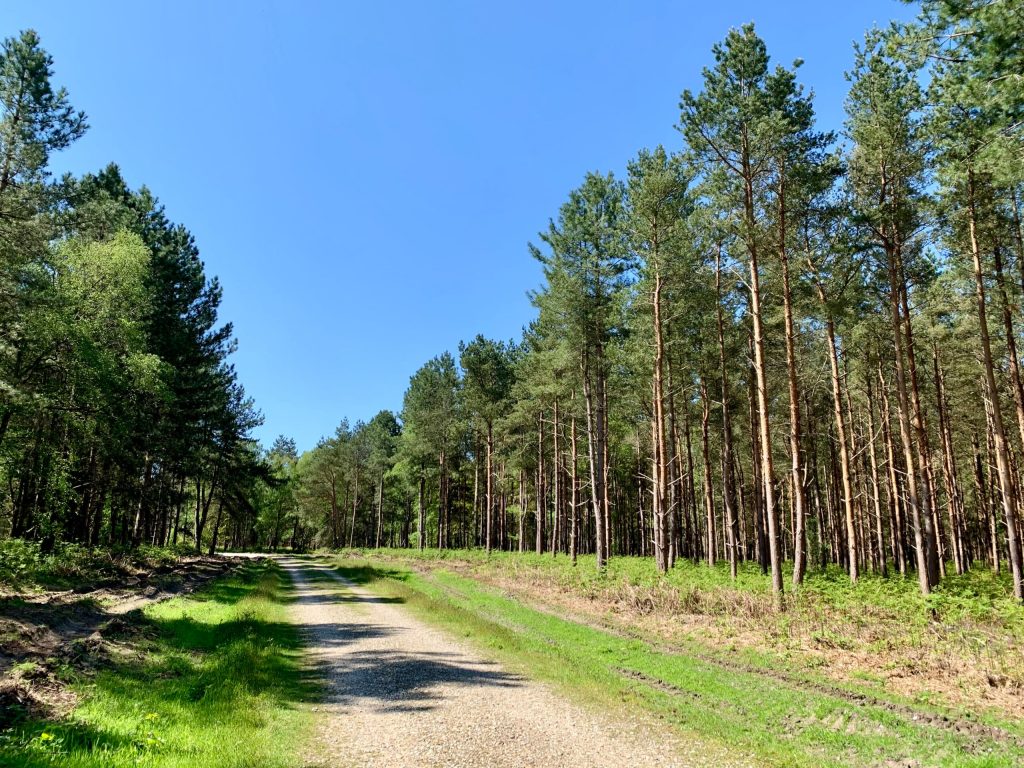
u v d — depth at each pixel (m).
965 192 17.30
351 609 19.53
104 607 16.83
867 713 8.55
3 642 10.67
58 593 18.39
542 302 30.98
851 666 11.10
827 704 8.96
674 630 15.02
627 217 25.92
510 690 9.70
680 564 27.94
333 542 75.50
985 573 27.09
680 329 27.39
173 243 34.34
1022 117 10.09
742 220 18.75
